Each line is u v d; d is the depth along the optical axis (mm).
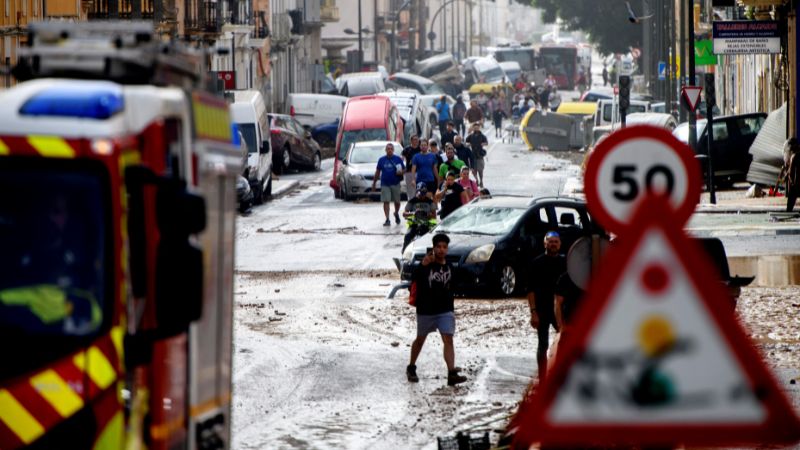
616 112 158750
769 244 74125
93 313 19188
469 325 54281
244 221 98688
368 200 115125
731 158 116188
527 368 45031
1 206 19359
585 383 12953
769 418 12828
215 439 22906
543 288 39625
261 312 57906
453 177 72312
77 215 19281
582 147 173500
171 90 20688
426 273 42281
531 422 12953
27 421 19172
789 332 48875
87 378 19078
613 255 13023
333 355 47719
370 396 40688
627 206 14078
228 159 23375
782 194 105125
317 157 152125
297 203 114312
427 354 47969
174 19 136750
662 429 12898
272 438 35031
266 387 42000
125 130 19438
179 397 21047
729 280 44625
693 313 12945
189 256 18859
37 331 19219
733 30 99625
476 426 36094
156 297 19062
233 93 115688
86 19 126438
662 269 12977
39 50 21203
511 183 126000
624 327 12977
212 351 22531
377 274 69812
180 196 18828
